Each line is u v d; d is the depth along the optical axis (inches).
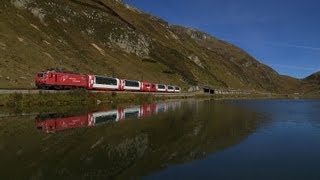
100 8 7647.6
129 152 1241.4
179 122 2140.7
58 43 4948.3
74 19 6309.1
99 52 5930.1
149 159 1147.9
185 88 7135.8
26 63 3444.9
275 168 1048.8
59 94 2935.5
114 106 3193.9
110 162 1095.0
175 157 1185.4
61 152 1207.6
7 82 2785.4
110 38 6958.7
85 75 3459.6
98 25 6929.1
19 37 4003.4
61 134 1556.3
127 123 2020.2
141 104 3715.6
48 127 1739.7
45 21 5324.8
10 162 1058.1
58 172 975.0
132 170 1013.2
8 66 3129.9
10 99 2485.2
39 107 2568.9
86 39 6067.9
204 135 1653.5
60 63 4079.7
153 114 2608.3
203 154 1239.5
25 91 2630.4
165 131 1748.3
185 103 4306.1
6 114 2138.3
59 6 6112.2
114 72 5349.4
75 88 3289.9
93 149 1270.9
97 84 3641.7
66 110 2541.8
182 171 1010.7
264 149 1333.7
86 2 7539.4
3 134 1507.1
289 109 3585.1
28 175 940.0
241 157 1192.8
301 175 979.9
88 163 1077.1
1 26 3966.5
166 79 7165.4
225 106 3902.6
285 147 1375.5
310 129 1923.0
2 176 923.4
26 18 4894.2
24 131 1599.4
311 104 4896.7
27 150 1216.8
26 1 5206.7
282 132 1795.0
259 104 4626.0
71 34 5713.6
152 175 968.9
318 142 1491.1
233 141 1504.7
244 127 1978.3
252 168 1047.6
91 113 2461.9
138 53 7642.7
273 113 2999.5
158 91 5398.6
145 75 6427.2
